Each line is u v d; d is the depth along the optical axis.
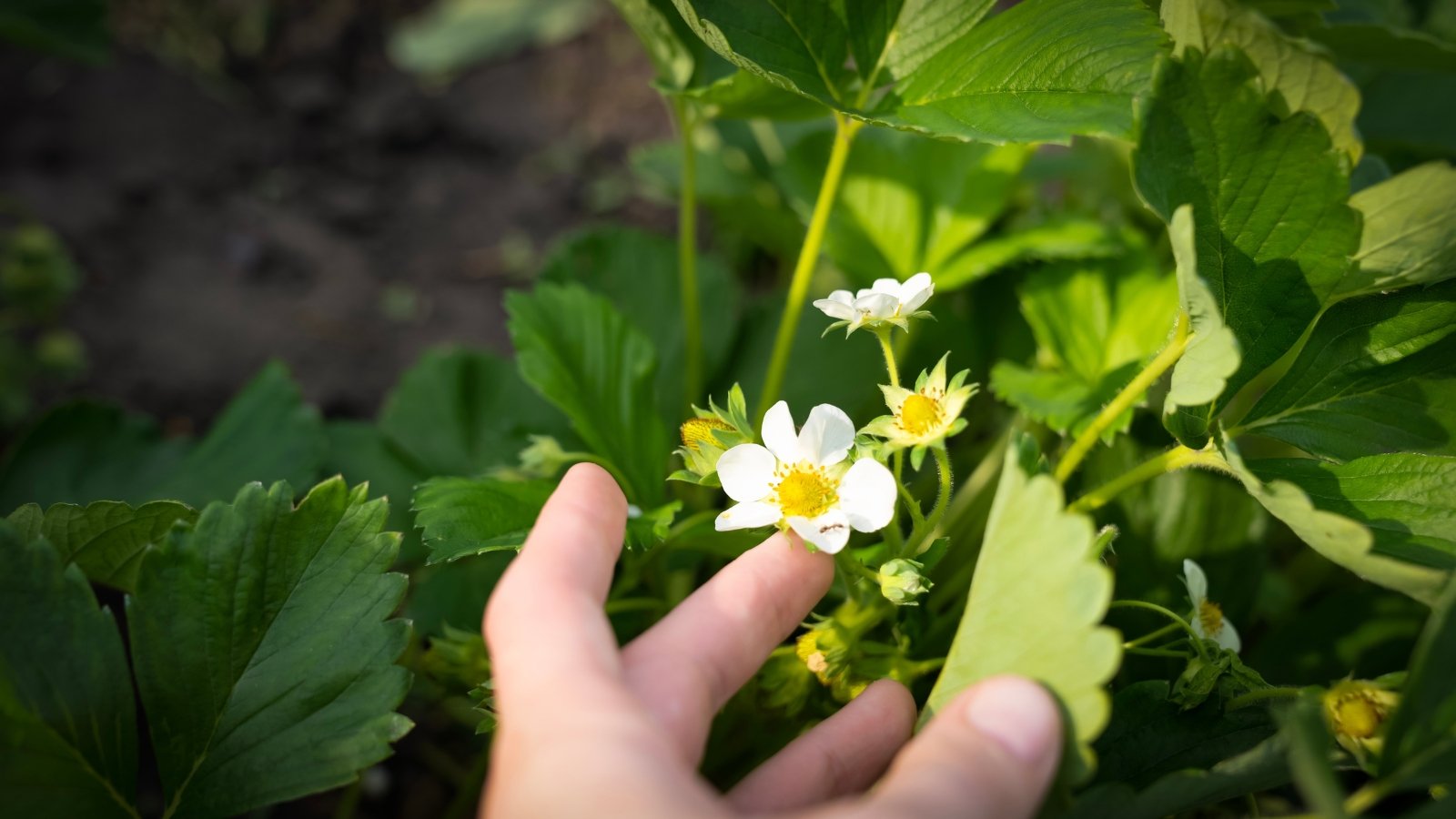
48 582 0.23
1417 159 0.35
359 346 0.52
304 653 0.24
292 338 0.51
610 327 0.31
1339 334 0.25
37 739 0.22
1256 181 0.23
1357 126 0.38
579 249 0.39
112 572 0.27
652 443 0.31
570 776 0.18
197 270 0.54
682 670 0.21
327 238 0.57
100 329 0.50
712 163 0.41
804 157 0.36
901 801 0.18
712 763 0.28
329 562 0.24
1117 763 0.24
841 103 0.27
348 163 0.62
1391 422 0.24
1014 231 0.34
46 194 0.55
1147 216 0.37
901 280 0.34
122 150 0.58
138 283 0.52
